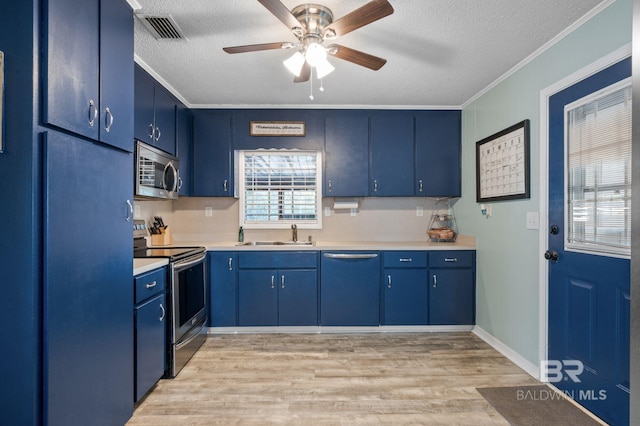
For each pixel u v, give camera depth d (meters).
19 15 1.20
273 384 2.26
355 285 3.24
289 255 3.24
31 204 1.22
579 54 1.97
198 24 2.01
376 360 2.62
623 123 1.71
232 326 3.23
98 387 1.56
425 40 2.19
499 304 2.82
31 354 1.23
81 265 1.45
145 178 2.45
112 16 1.64
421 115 3.53
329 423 1.85
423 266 3.25
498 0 1.78
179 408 1.99
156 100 2.74
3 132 1.21
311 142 3.51
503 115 2.75
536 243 2.34
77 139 1.43
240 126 3.49
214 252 3.22
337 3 1.82
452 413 1.93
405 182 3.52
